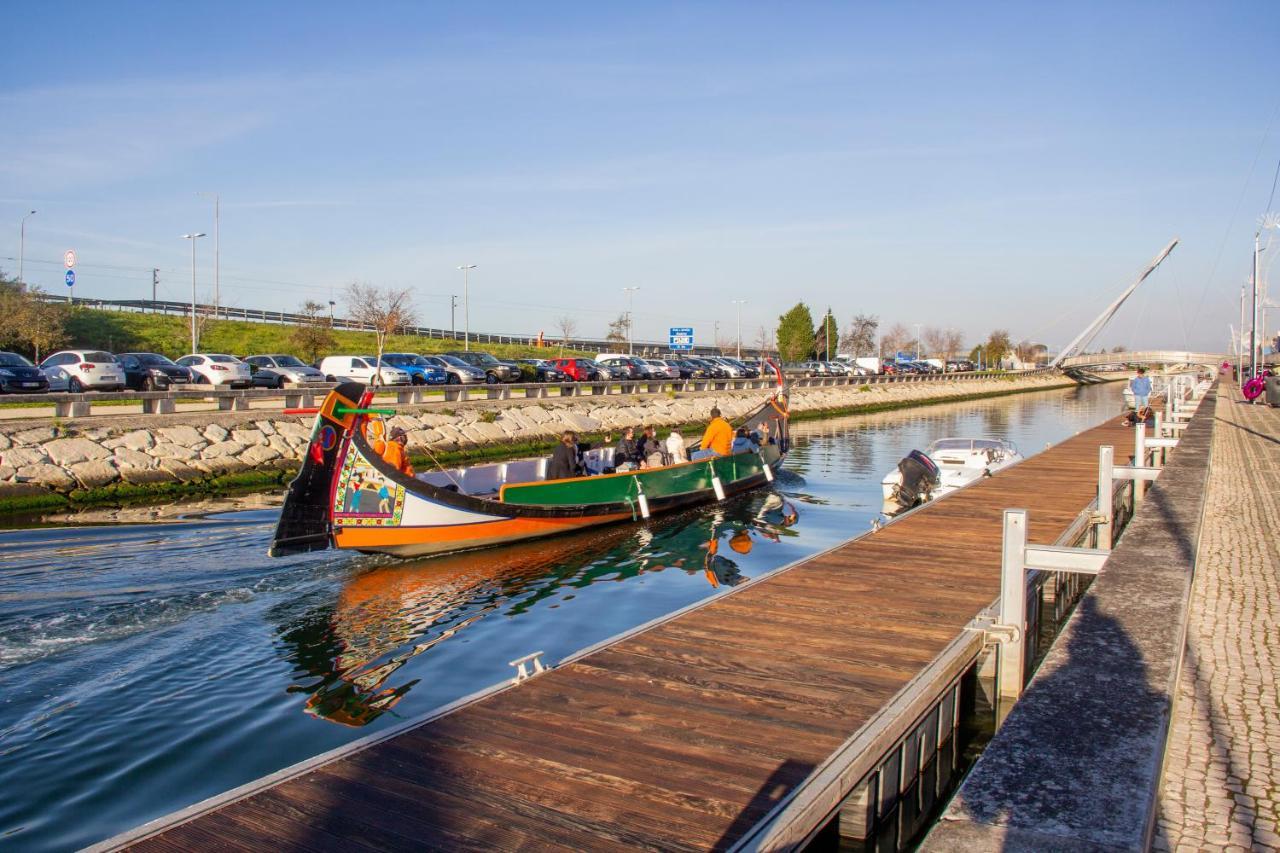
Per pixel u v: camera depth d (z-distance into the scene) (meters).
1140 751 3.45
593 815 5.48
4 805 7.27
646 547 17.70
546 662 10.80
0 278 52.03
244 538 16.42
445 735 6.58
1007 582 8.58
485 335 84.62
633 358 57.25
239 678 10.19
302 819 5.43
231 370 36.97
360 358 42.44
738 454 23.53
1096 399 85.31
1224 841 4.59
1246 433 27.55
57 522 18.44
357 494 14.57
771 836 5.06
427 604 13.27
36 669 10.14
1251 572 10.12
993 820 2.96
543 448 34.94
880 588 10.45
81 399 24.83
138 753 8.27
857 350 116.50
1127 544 7.51
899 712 6.79
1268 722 6.07
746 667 7.90
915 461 20.44
